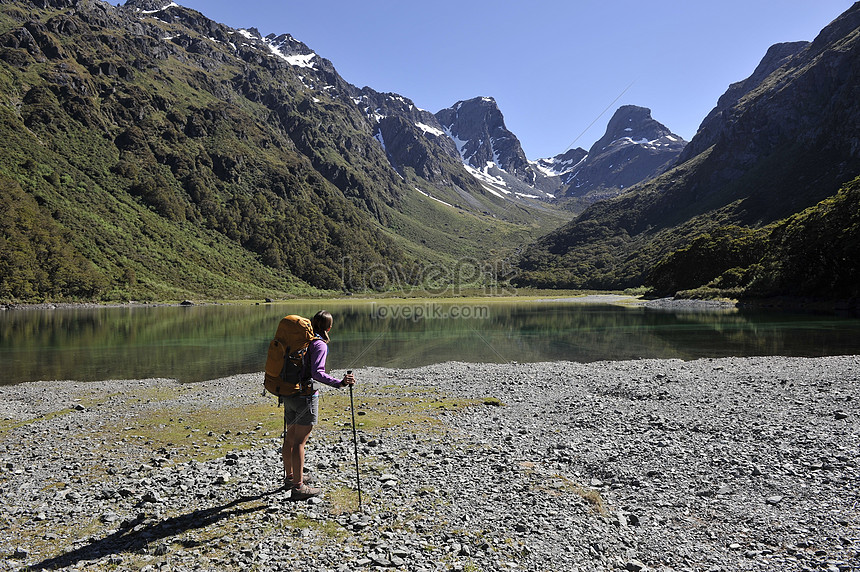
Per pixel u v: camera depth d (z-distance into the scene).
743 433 12.12
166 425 14.19
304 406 7.74
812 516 7.36
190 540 6.30
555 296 153.12
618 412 15.16
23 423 15.24
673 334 45.00
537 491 8.35
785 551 6.40
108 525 6.84
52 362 31.00
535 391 19.84
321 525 6.84
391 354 35.03
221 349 37.38
